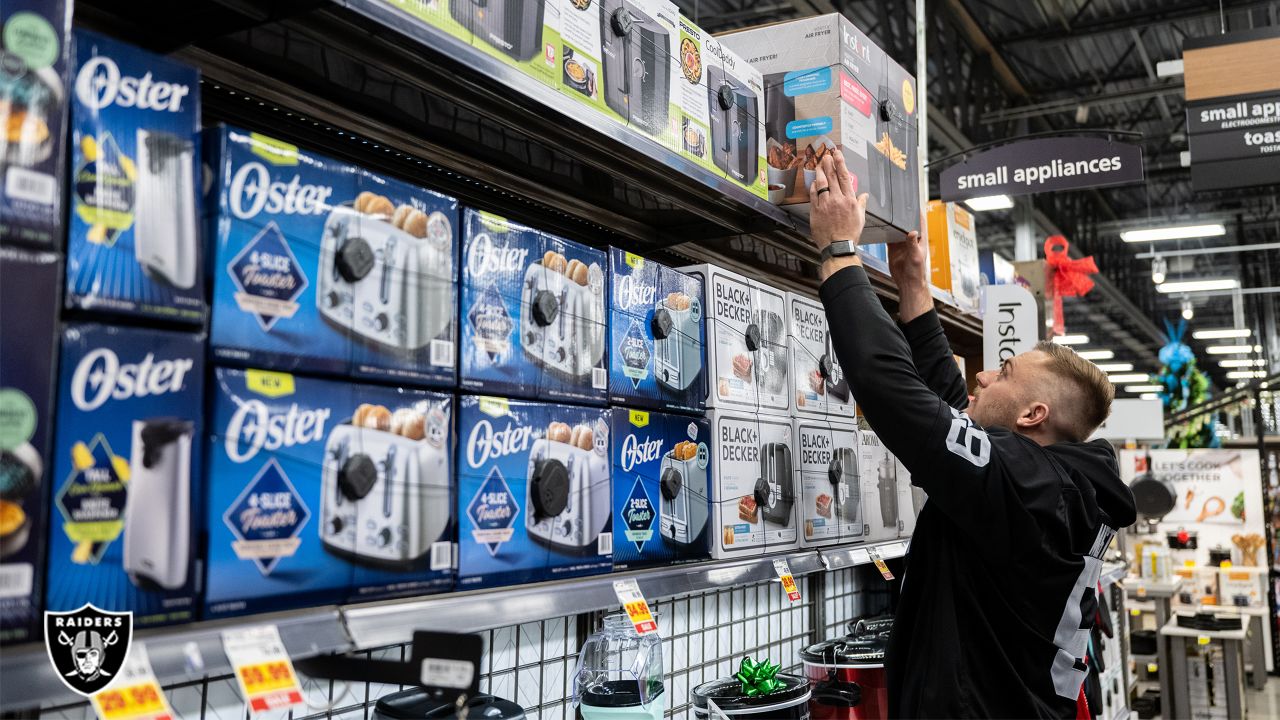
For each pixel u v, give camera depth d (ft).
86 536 3.10
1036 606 5.34
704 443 6.95
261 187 3.82
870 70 7.87
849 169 7.29
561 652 7.43
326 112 5.27
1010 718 5.28
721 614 9.77
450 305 4.68
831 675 8.88
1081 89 43.88
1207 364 91.04
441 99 5.19
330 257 4.08
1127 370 100.12
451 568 4.56
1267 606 35.78
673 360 6.66
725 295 7.38
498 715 5.04
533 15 5.19
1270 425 52.29
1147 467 34.63
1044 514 5.25
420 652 3.62
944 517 5.69
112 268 3.24
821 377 8.85
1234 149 19.27
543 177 6.68
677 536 6.51
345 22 4.27
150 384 3.33
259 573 3.67
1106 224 58.70
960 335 14.78
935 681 5.37
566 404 5.48
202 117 5.12
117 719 3.08
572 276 5.61
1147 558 30.48
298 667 3.87
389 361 4.30
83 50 3.25
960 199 18.21
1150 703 28.53
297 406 3.88
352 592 4.03
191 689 4.83
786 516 7.94
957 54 34.60
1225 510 36.55
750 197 7.27
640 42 6.13
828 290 5.65
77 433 3.11
